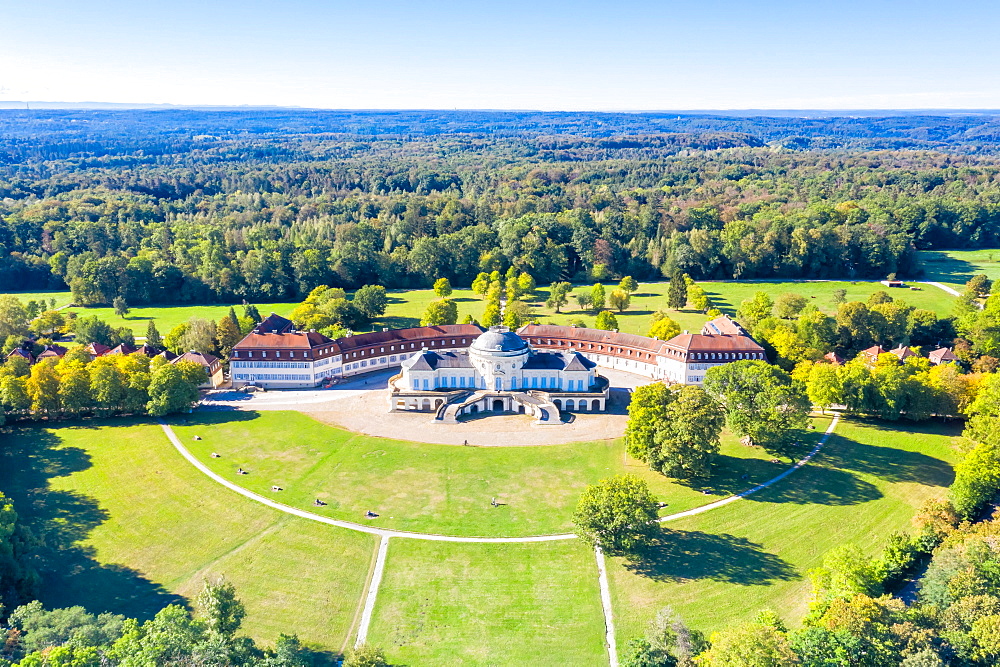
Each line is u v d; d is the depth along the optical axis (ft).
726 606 358.02
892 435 554.05
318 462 517.55
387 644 332.19
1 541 357.41
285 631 338.75
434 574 383.24
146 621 316.60
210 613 313.53
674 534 421.59
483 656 325.21
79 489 472.44
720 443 539.29
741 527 429.38
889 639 286.05
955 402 559.79
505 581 377.91
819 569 366.22
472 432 578.66
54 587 369.30
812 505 453.17
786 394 514.68
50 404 588.09
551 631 341.21
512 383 643.04
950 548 360.89
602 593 368.68
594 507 400.47
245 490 472.44
